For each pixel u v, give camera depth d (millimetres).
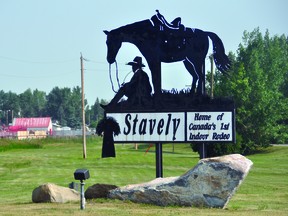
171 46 22047
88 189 19781
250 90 77125
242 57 82562
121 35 22359
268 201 22938
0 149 73312
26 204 19078
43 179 36188
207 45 22141
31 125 171750
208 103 21734
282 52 104750
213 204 17516
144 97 22250
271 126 78062
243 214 16422
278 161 55188
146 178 36125
